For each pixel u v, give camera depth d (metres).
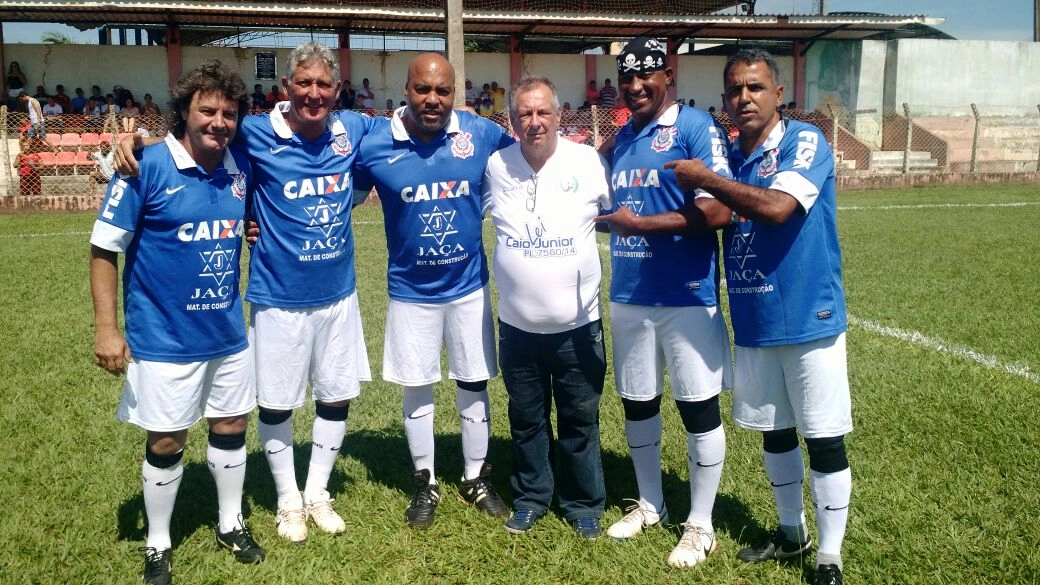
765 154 3.31
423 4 24.17
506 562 3.60
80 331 7.37
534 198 3.65
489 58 26.58
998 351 6.61
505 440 5.00
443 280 3.95
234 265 3.49
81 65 23.38
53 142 20.27
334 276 3.82
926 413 5.20
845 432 3.31
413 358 4.00
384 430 5.19
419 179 3.78
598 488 3.91
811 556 3.63
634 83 3.52
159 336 3.36
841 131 27.16
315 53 3.45
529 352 3.81
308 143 3.64
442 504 4.17
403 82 25.92
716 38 27.80
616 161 3.71
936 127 29.39
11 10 20.89
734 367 3.54
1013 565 3.45
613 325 3.79
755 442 4.86
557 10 26.08
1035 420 5.03
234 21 23.66
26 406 5.41
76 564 3.55
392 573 3.53
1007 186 23.27
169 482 3.49
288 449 3.92
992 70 29.70
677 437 4.95
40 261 11.07
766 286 3.29
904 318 7.76
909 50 29.09
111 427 5.08
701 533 3.65
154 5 20.91
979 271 10.16
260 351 3.79
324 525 3.88
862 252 11.72
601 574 3.48
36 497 4.14
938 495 4.06
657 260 3.58
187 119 3.24
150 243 3.31
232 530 3.69
